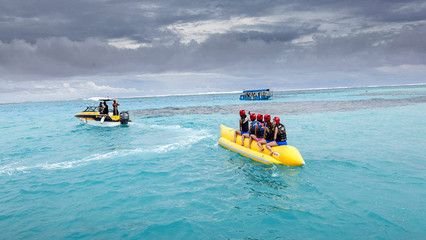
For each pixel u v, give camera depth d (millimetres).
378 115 25516
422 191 7883
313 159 11266
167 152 13344
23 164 11891
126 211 7156
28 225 6555
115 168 10891
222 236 5914
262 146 11062
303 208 7070
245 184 8836
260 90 62219
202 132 19125
